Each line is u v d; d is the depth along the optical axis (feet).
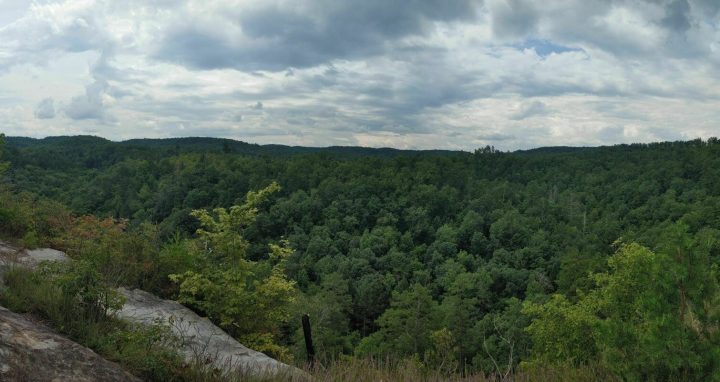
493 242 321.32
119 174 409.49
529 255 284.82
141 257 28.53
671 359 12.00
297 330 104.27
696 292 12.69
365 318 216.95
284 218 347.77
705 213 301.43
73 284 15.39
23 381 9.82
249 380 13.61
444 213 399.85
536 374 15.74
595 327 13.80
